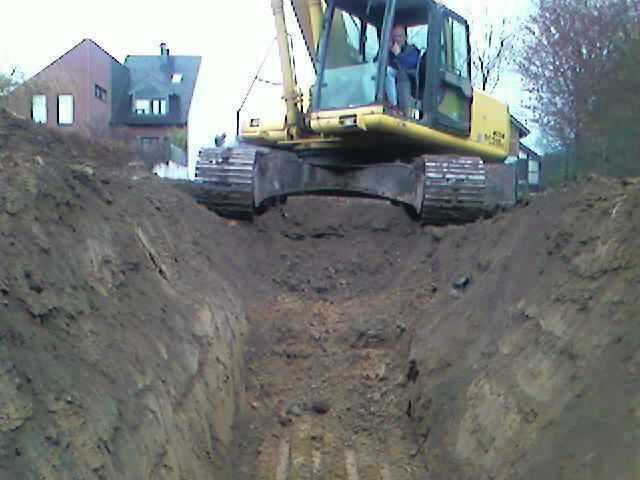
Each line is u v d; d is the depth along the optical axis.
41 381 3.61
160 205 7.61
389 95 10.00
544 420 4.41
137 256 5.93
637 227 5.02
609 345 4.31
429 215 9.96
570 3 16.06
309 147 10.74
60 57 36.53
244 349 7.46
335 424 6.75
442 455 5.69
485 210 9.87
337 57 10.03
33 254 4.39
